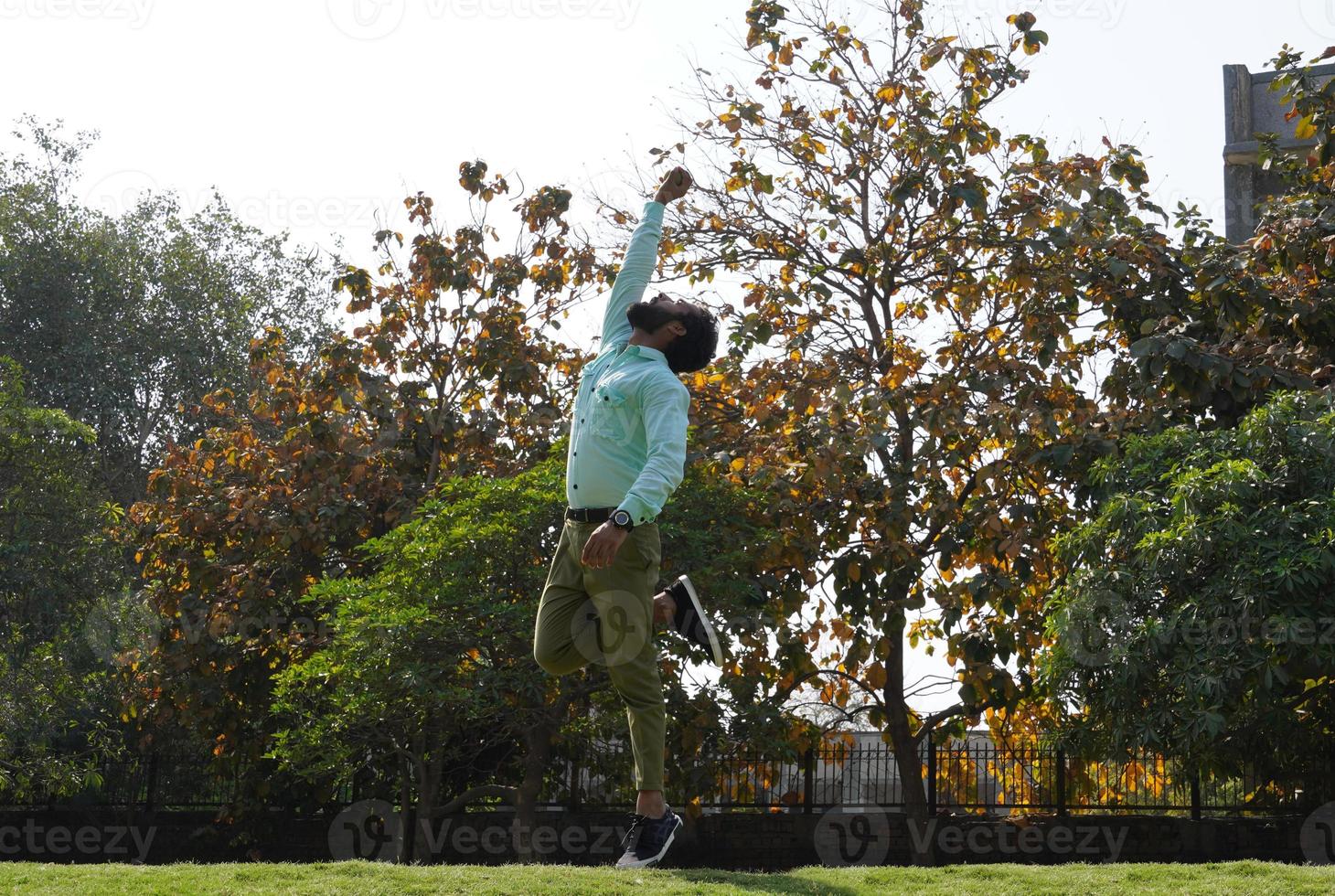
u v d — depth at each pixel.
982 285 12.90
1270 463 9.38
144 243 24.78
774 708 11.59
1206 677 8.84
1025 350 12.57
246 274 25.91
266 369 14.94
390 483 13.69
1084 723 10.09
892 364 12.66
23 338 22.97
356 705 10.46
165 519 14.15
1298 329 11.93
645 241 4.13
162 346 24.02
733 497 11.43
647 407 3.53
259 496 13.70
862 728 15.01
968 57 13.08
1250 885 5.76
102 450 23.39
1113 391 12.28
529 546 10.96
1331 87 12.26
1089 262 12.34
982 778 15.16
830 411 11.79
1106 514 9.63
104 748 15.27
